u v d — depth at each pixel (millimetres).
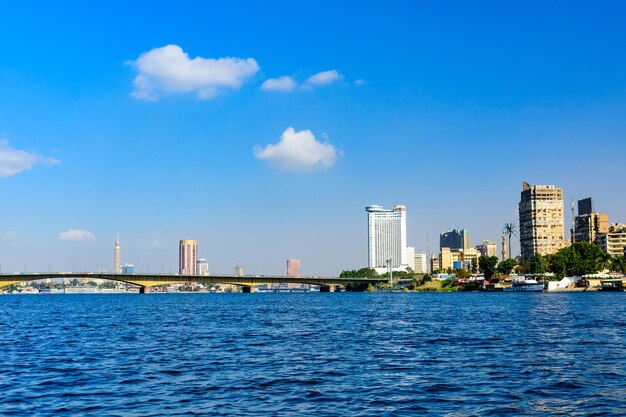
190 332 92375
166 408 36156
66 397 39594
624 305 180750
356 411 35094
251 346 70375
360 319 124375
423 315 137375
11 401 38469
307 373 48969
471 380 45062
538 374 47469
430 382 44344
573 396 38750
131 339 80812
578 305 183125
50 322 124062
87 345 73125
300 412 34906
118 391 41531
